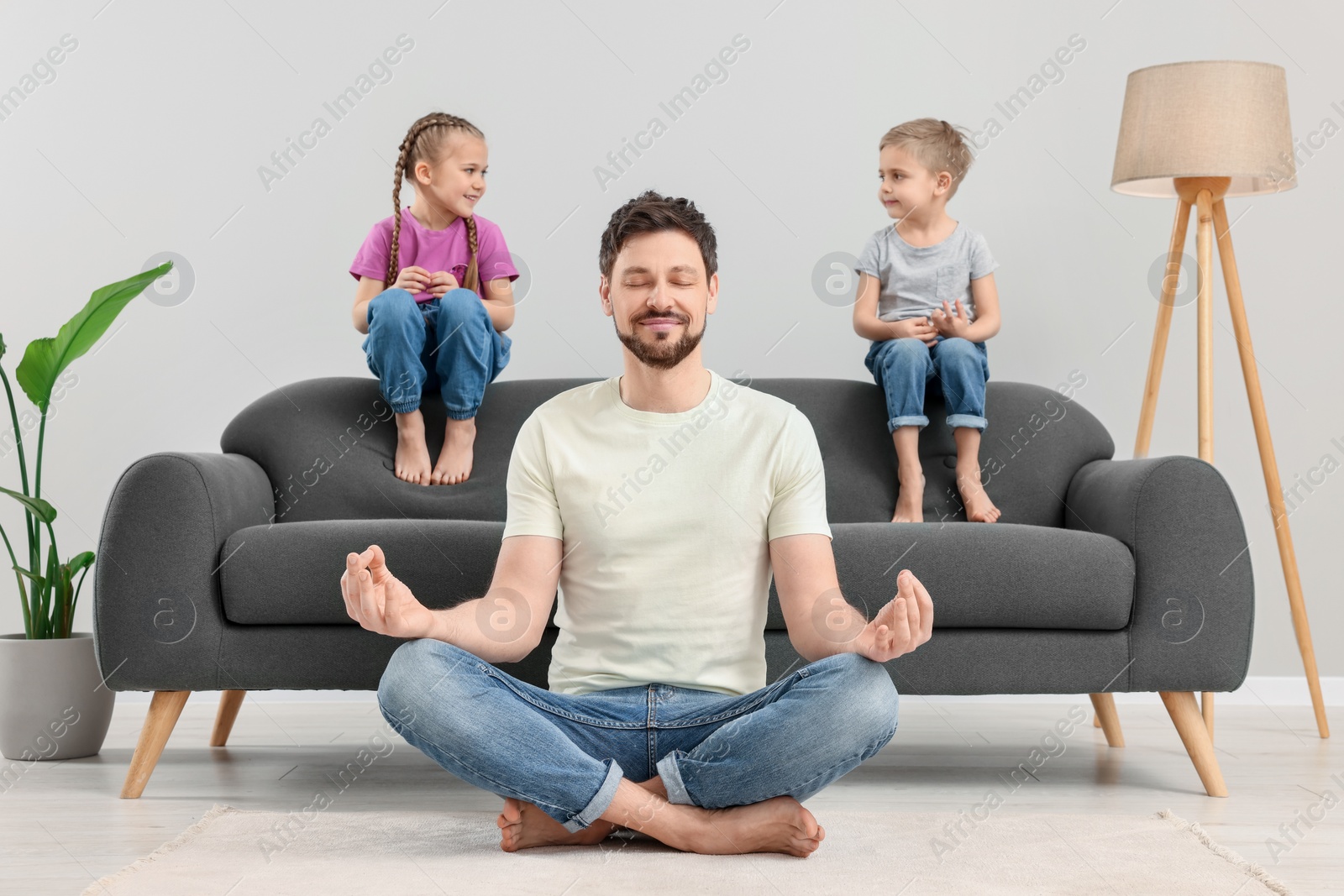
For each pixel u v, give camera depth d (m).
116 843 1.50
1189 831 1.54
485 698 1.33
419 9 2.89
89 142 2.88
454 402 2.31
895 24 2.90
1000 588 1.85
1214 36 2.88
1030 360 2.87
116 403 2.86
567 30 2.90
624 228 1.46
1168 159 2.39
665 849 1.42
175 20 2.88
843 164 2.89
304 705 2.93
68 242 2.88
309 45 2.88
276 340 2.87
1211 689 1.86
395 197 2.38
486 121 2.89
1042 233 2.87
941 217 2.46
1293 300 2.89
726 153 2.89
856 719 1.32
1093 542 1.88
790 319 2.88
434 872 1.29
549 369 2.88
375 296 2.34
